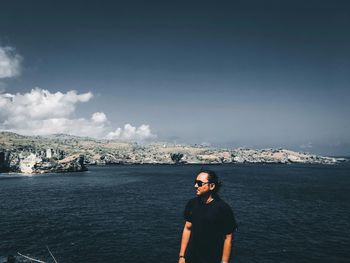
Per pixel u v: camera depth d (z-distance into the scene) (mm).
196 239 6020
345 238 39469
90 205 67250
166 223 47562
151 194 88062
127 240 38000
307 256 32625
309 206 65875
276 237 39688
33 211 59938
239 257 32156
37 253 33250
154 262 30672
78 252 33625
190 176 176625
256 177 163625
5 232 42438
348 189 102938
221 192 91812
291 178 156375
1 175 192375
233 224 6035
